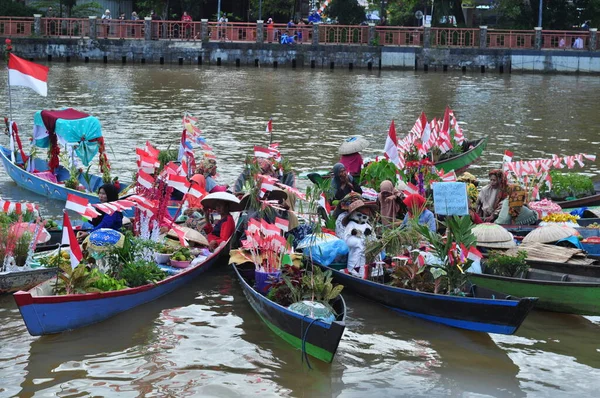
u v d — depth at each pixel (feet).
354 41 162.20
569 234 40.86
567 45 160.56
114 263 36.73
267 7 180.45
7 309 35.83
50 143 56.18
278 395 29.30
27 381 29.78
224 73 144.25
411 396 29.35
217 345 33.12
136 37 161.79
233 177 61.05
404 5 187.73
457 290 34.86
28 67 50.44
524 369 31.58
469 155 65.57
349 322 35.50
